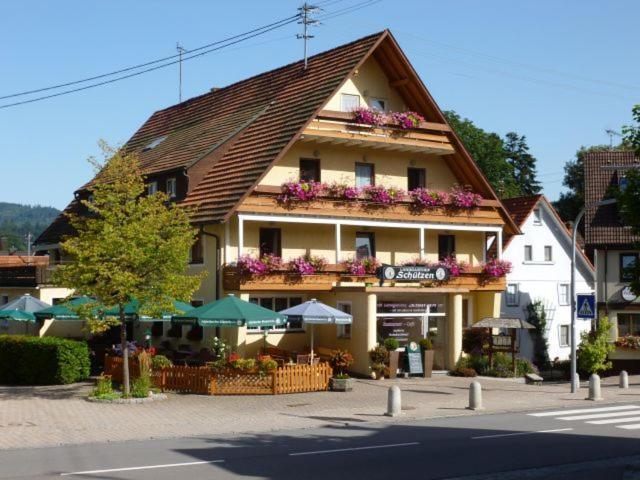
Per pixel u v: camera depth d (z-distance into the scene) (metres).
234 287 31.66
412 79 36.38
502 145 70.88
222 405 24.45
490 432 19.84
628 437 19.22
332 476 13.93
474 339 37.12
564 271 49.69
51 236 47.22
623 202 15.82
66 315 29.36
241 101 41.44
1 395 25.94
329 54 37.69
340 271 33.69
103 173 25.88
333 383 28.31
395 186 37.00
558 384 34.94
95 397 24.61
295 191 32.62
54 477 13.50
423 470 14.71
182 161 37.06
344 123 34.28
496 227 38.69
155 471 14.15
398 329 34.44
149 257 24.62
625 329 49.47
